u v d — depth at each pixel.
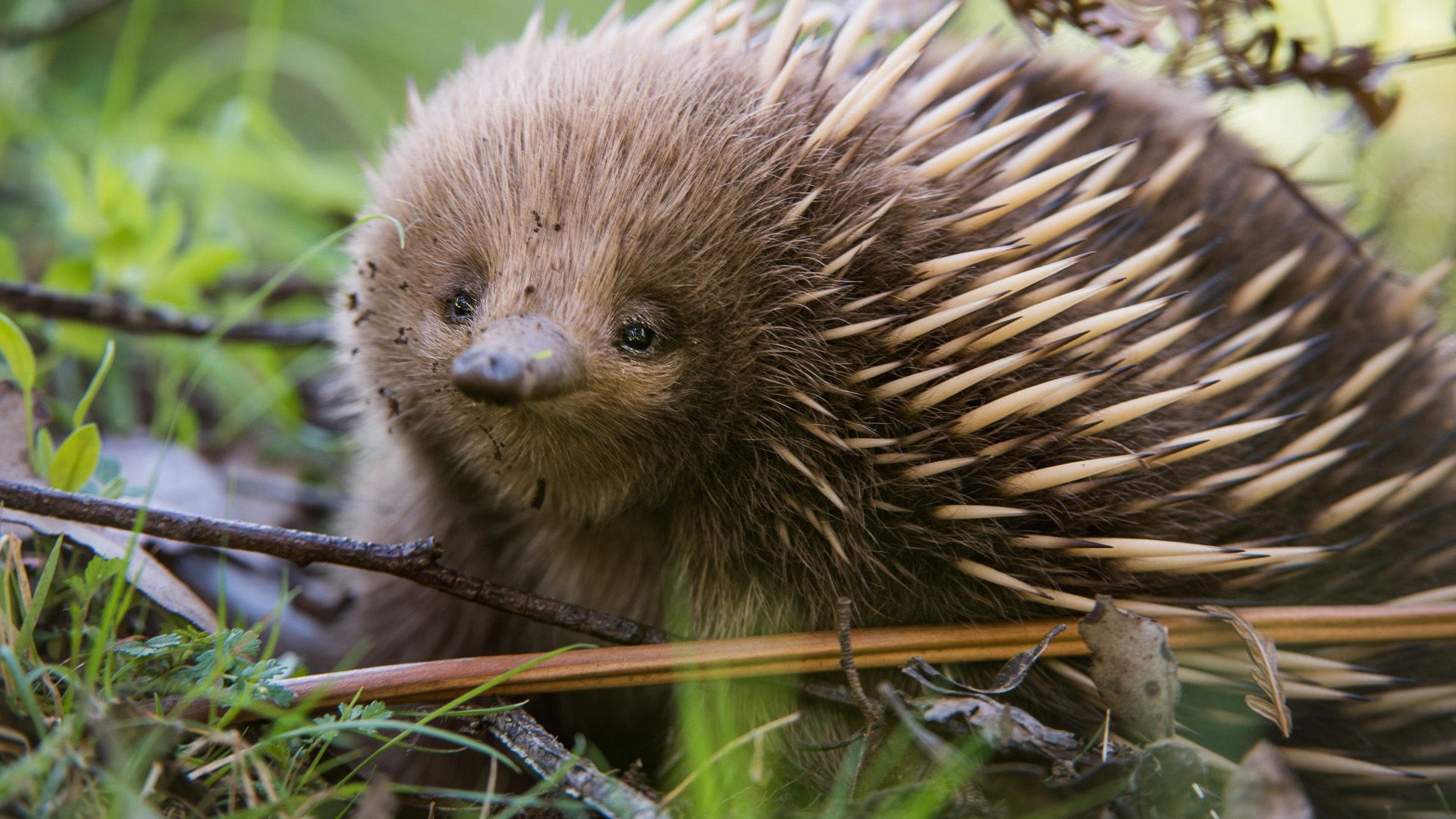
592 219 1.20
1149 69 1.36
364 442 1.30
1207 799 1.18
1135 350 1.21
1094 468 1.20
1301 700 1.22
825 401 1.21
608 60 1.22
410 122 1.26
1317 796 1.23
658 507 1.23
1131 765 1.17
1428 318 1.28
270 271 1.43
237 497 1.34
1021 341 1.21
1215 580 1.22
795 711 1.22
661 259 1.20
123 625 1.23
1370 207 1.40
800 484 1.22
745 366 1.21
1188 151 1.23
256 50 1.60
